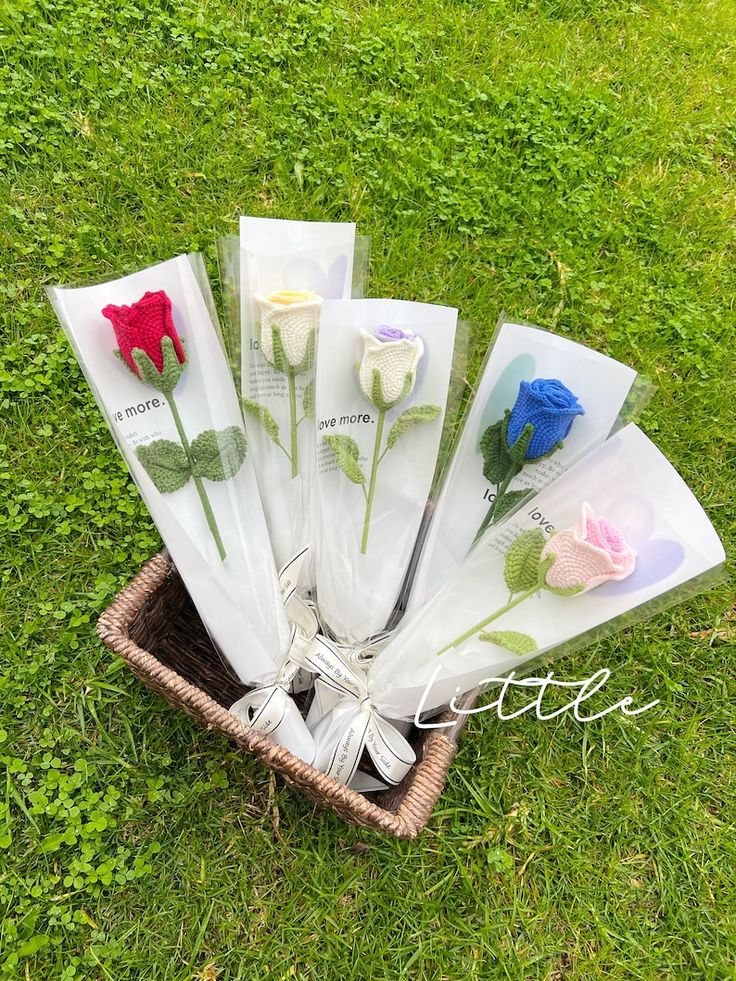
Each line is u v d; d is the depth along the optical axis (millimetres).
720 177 1393
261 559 670
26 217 1069
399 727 702
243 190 1167
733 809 878
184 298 622
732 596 1009
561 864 812
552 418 580
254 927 739
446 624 638
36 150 1113
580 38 1491
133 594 625
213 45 1253
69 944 708
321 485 679
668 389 1158
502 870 793
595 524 562
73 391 982
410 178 1223
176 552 626
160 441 621
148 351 581
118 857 742
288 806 789
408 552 695
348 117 1257
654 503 570
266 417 687
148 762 789
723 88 1502
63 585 876
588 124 1376
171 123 1176
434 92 1323
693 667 962
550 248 1242
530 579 607
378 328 607
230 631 638
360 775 686
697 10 1598
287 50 1280
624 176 1345
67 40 1182
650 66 1484
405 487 676
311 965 729
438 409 643
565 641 615
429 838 799
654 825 850
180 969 709
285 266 662
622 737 895
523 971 753
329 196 1193
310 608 712
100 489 933
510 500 649
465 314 1153
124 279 610
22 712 803
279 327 626
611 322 1204
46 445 950
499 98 1345
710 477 1107
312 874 762
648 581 572
